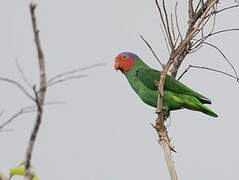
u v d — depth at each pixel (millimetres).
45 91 5348
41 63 5195
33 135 5414
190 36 11180
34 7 4949
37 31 5051
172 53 11273
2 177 5785
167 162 11828
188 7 13289
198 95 15516
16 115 5676
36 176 6141
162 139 12125
